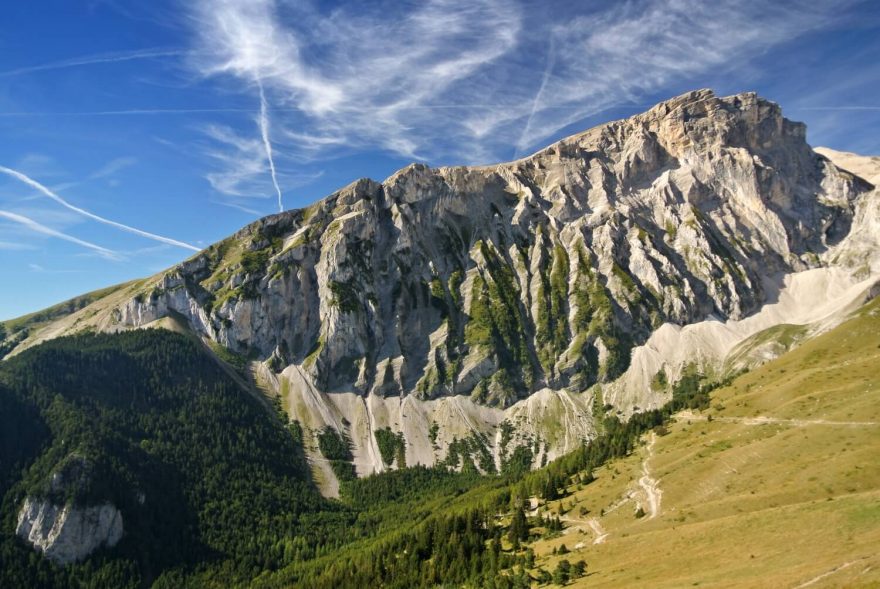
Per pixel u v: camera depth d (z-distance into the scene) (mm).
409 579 173500
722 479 162000
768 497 140250
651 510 161500
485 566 159750
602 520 168125
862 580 80500
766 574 96438
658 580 111688
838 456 148500
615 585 116625
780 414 194125
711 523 131375
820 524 110812
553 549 155000
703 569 110000
